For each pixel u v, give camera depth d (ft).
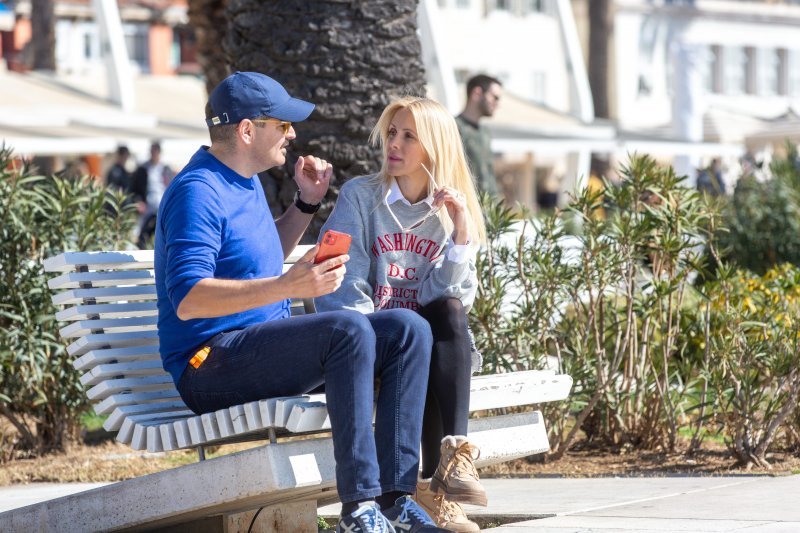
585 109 137.49
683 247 31.37
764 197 65.41
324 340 18.44
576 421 32.45
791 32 254.27
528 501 25.27
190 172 19.92
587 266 31.76
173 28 236.02
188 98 125.80
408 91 34.01
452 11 201.36
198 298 18.76
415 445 18.95
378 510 18.26
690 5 236.63
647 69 231.50
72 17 225.15
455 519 19.97
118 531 21.18
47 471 33.14
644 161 32.22
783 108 252.21
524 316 31.78
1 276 35.09
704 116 150.92
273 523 22.34
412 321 19.04
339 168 33.35
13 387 35.50
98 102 108.78
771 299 34.09
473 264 21.06
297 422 18.04
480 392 20.88
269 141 20.48
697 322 34.01
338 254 18.81
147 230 56.90
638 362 32.83
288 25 33.14
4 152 36.14
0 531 22.11
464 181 21.97
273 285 18.52
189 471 19.20
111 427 20.99
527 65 209.46
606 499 24.95
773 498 23.70
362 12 33.32
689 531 20.03
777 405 30.42
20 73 116.26
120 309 21.84
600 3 170.60
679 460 31.27
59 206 35.86
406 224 21.63
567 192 32.58
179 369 19.99
